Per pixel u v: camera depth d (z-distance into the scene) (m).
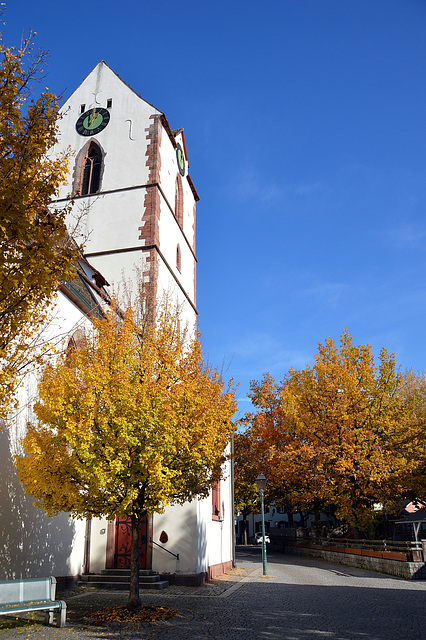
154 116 28.55
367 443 28.02
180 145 32.12
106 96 29.91
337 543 29.64
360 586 16.80
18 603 9.62
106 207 27.28
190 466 12.34
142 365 12.58
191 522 17.66
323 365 29.95
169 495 12.05
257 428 38.91
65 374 11.66
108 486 10.89
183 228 31.44
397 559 20.67
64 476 11.10
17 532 13.06
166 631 9.62
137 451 11.37
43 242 7.87
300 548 36.50
